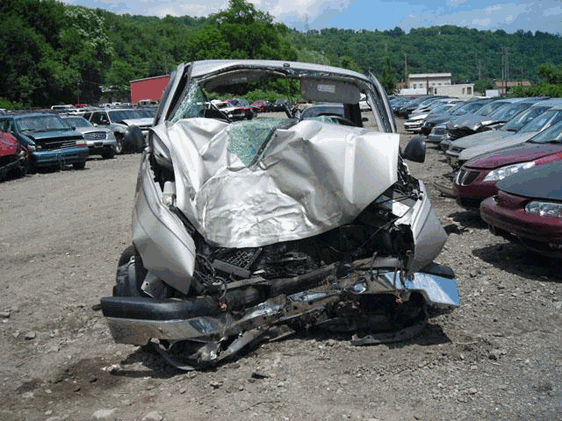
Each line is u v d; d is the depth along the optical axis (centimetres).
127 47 13262
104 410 386
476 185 856
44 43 8875
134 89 6512
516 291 580
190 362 445
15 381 449
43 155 1878
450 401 376
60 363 479
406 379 408
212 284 429
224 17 8562
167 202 450
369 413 367
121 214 1109
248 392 402
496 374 411
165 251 422
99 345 513
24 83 8244
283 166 471
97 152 2261
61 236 950
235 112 596
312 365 435
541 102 1248
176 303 419
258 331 450
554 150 833
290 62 607
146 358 477
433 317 520
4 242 930
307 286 451
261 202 462
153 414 375
